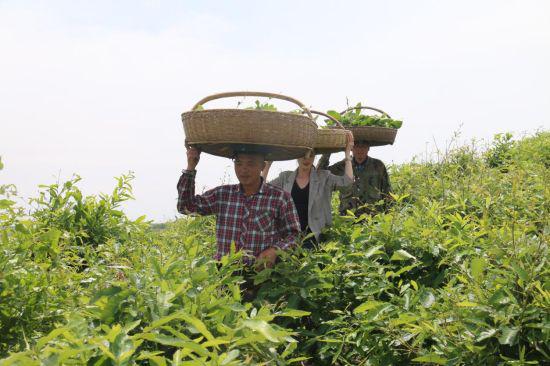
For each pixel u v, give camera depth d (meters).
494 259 3.13
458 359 2.57
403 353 3.08
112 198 5.61
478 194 5.19
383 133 5.86
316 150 4.99
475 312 2.68
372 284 3.56
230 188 4.02
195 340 2.03
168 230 6.12
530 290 2.63
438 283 3.67
